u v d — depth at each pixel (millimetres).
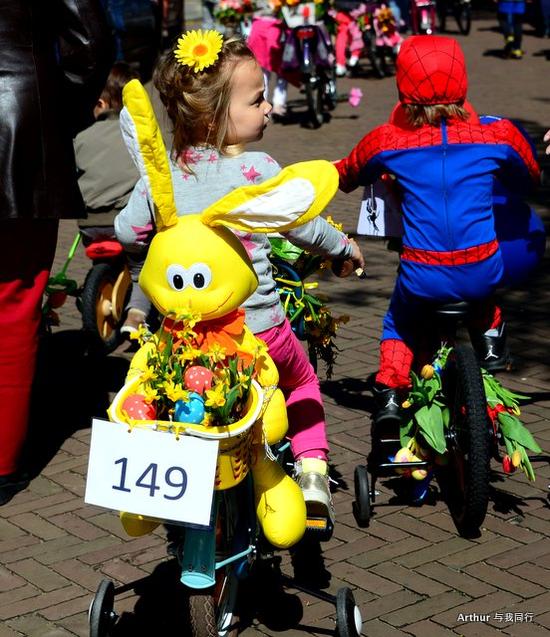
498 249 4906
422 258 4891
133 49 14086
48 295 7211
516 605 4262
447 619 4176
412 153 4875
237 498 3826
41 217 5176
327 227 3965
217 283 3490
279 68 15617
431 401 4973
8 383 5375
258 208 3449
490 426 4789
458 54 4852
